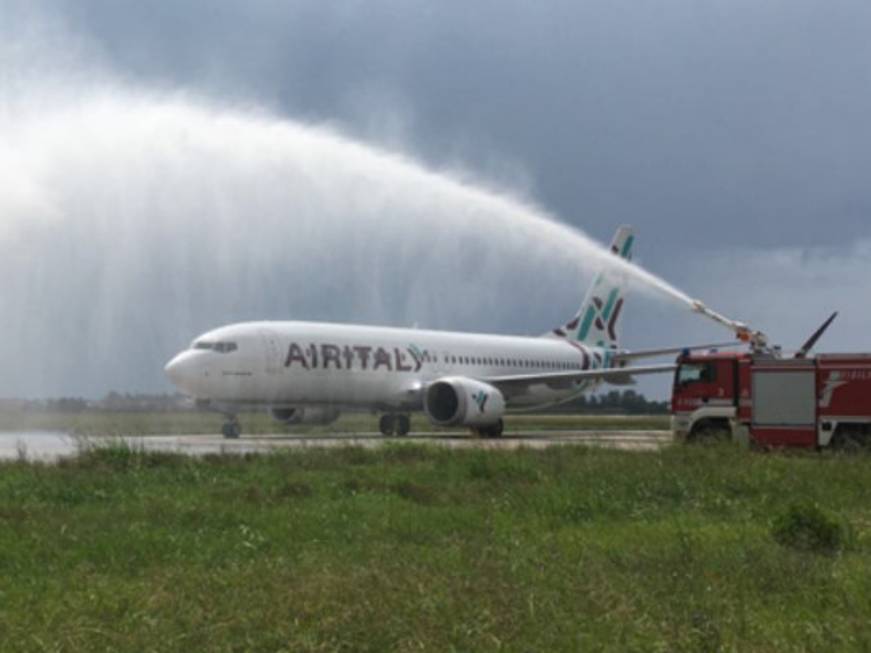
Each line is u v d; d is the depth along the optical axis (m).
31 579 11.08
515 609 8.69
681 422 34.38
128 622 8.60
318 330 48.38
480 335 57.62
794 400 32.31
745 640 8.14
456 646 7.82
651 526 15.23
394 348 51.22
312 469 24.62
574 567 10.86
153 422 57.59
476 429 51.56
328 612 8.62
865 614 9.03
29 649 7.93
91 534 14.08
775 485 19.88
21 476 21.41
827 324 33.50
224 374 44.94
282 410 50.94
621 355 63.50
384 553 12.15
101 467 23.55
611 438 49.59
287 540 13.68
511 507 17.19
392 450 29.22
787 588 10.26
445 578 9.93
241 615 8.71
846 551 13.11
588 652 7.81
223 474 22.44
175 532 14.23
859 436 31.55
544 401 60.81
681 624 8.36
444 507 17.45
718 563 11.45
